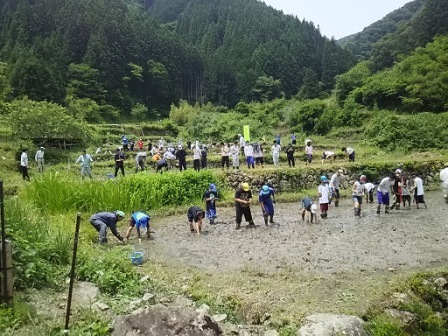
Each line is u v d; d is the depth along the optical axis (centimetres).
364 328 618
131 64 7656
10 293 622
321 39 12631
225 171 2150
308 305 701
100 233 1091
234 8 13650
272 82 8438
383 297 728
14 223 856
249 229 1342
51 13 7975
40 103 3506
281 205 1872
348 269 895
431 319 705
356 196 1514
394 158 2906
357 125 4606
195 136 5144
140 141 3341
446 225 1315
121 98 6962
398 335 624
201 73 9344
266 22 12138
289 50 10362
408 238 1153
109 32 7606
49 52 6538
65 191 1491
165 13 15150
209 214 1460
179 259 1016
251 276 867
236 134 4894
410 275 828
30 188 1516
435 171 2458
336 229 1296
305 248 1076
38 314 623
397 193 1655
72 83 6269
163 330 521
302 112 5247
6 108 3566
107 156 3125
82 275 816
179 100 8438
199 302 722
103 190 1558
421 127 3494
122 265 862
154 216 1596
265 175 2131
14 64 5784
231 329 624
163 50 8794
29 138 3150
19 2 8544
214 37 11588
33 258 772
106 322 584
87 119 5616
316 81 7881
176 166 2709
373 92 4775
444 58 4691
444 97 4278
